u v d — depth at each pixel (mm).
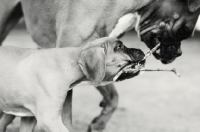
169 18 5605
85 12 5324
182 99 8625
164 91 9266
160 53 5777
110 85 6305
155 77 10664
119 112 7711
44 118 4469
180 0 5578
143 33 5672
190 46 15930
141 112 7723
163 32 5645
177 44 5785
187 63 12367
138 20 5562
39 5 5953
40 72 4574
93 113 7637
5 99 4719
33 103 4594
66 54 4664
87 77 4418
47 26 5941
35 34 6219
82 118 7320
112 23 5383
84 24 5316
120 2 5344
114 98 6359
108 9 5336
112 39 4699
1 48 4871
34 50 4766
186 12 5609
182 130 6730
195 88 9570
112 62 4688
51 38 5980
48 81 4539
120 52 4727
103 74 4395
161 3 5543
